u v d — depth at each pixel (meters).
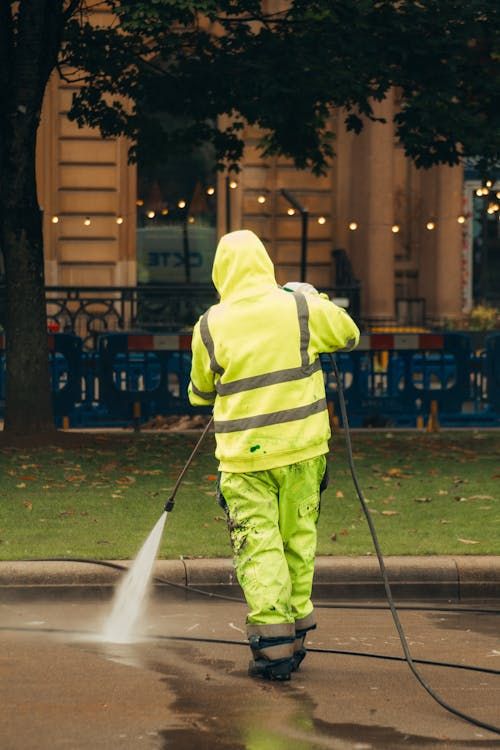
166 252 46.44
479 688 8.25
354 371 23.80
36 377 19.91
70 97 44.72
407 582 11.05
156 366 23.77
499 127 20.12
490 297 49.22
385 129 45.00
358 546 11.86
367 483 15.76
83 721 7.52
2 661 8.85
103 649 9.21
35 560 11.13
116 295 44.84
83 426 23.97
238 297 8.61
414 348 23.59
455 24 19.61
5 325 20.03
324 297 8.94
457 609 10.64
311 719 7.56
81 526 12.93
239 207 46.59
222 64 21.89
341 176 47.03
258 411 8.42
